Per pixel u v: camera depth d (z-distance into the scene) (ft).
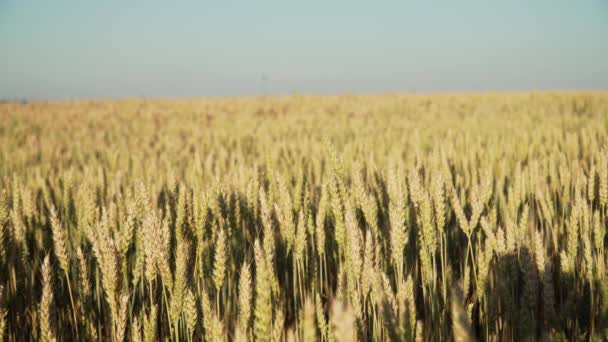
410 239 11.69
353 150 24.88
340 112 82.74
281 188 10.57
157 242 7.24
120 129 61.21
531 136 32.14
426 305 8.70
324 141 9.26
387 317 4.74
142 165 23.90
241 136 45.11
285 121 61.11
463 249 12.78
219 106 108.47
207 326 6.03
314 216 12.34
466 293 8.71
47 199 13.66
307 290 9.93
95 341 7.99
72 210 13.50
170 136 49.67
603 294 7.29
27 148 39.45
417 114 74.13
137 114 91.04
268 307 5.32
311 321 4.15
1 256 9.12
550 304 7.39
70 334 10.28
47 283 6.14
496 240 8.49
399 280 7.82
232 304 10.19
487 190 9.95
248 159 28.91
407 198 10.85
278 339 5.71
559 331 7.13
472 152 22.02
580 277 9.52
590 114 66.90
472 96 117.29
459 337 3.60
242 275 6.20
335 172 9.17
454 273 11.35
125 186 17.67
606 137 28.07
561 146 25.93
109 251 6.79
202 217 8.98
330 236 11.82
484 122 47.26
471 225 8.77
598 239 8.91
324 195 9.43
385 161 23.54
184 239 8.82
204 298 6.07
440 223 8.73
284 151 24.95
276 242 11.55
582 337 7.54
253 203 11.63
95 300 10.14
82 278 7.91
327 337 6.64
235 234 11.01
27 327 10.27
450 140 32.04
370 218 9.12
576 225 8.90
